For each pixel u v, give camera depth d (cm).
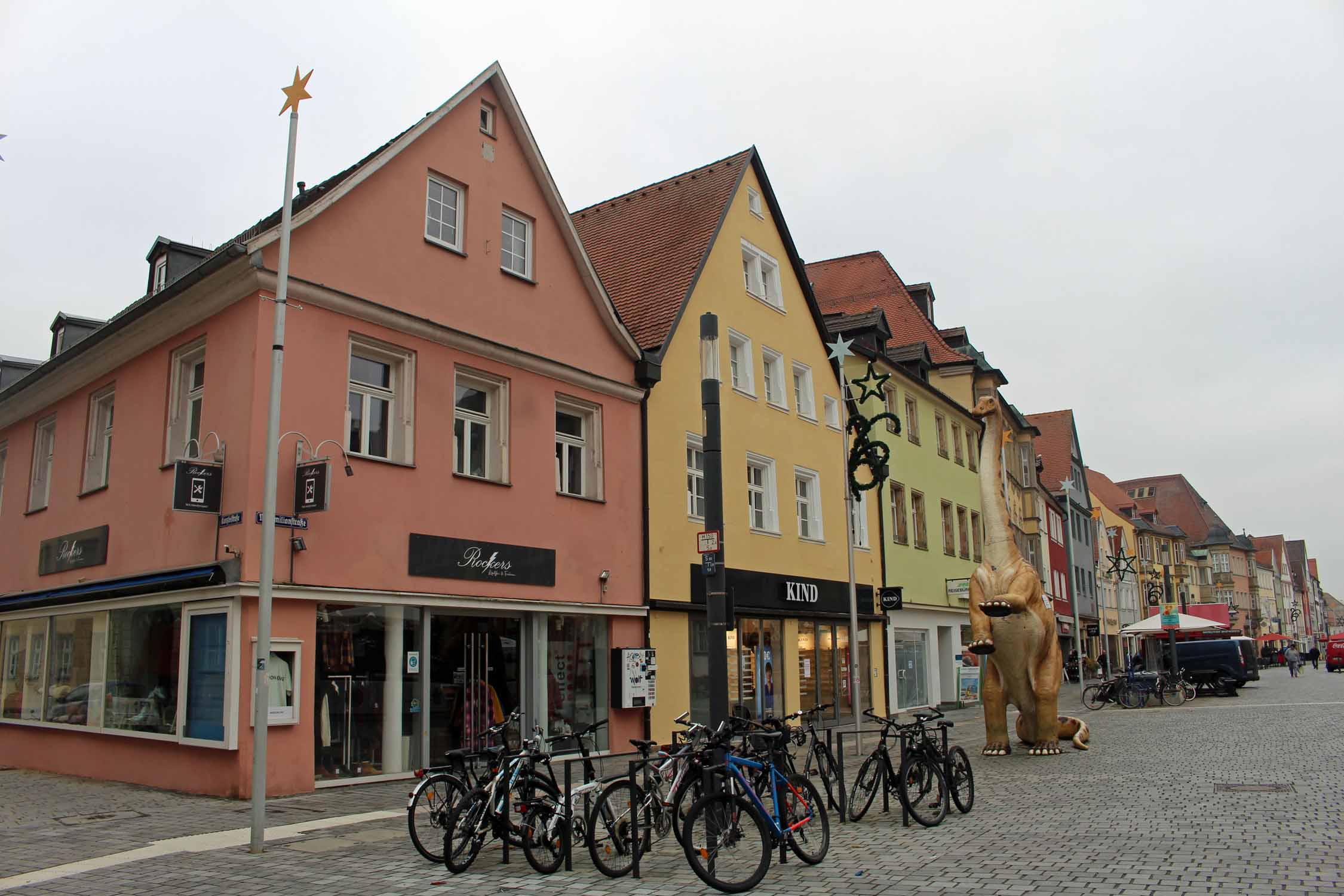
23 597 1702
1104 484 8956
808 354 2552
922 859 819
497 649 1549
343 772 1301
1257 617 12512
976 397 3909
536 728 892
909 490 3086
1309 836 875
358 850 900
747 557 2167
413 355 1470
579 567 1702
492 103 1669
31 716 1659
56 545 1669
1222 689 3562
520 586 1578
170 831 994
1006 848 855
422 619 1425
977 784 1302
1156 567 8988
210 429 1333
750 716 1266
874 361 2905
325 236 1370
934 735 1088
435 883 771
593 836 790
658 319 2061
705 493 1029
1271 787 1192
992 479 1712
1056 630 1686
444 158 1565
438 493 1469
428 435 1470
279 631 1236
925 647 3095
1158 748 1703
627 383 1864
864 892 707
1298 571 16812
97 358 1600
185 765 1272
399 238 1473
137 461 1487
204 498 1261
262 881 778
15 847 920
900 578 2922
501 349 1595
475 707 1498
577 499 1720
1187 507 11812
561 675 1653
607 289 2252
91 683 1500
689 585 1952
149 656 1371
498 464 1595
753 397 2280
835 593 2491
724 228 2275
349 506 1339
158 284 1716
